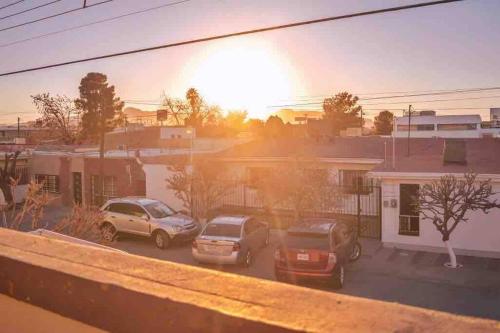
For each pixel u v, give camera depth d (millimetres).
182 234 18484
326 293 1999
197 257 15461
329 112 68938
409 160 21047
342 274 13234
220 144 40219
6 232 3566
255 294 2018
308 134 29656
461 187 15219
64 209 29312
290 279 12852
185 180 21828
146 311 2096
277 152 25812
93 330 2338
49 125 63688
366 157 23000
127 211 19359
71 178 30688
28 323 2455
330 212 22266
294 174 19078
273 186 19312
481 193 15125
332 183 20641
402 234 18203
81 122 65125
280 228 21906
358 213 20016
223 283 2186
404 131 58469
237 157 25469
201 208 22406
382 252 17609
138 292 2121
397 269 15312
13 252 2908
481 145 24078
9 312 2607
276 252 13047
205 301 1960
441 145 25578
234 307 1880
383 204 18438
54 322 2451
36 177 32500
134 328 2160
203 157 26375
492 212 16953
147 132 46281
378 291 13102
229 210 24984
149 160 27250
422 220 17875
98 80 63719
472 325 1607
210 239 15234
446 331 1567
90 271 2467
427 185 16078
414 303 12133
